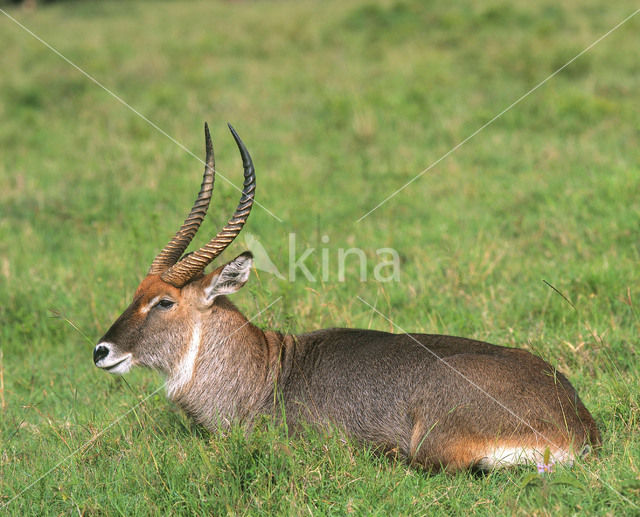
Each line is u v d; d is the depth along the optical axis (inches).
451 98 1224.8
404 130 1117.1
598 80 1234.6
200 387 449.1
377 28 1668.3
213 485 385.1
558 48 1358.3
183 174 975.6
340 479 385.1
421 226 801.6
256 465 393.1
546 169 906.1
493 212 812.0
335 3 1988.2
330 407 423.5
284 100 1282.0
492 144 1028.5
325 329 473.4
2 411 517.3
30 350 627.8
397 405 406.9
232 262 433.1
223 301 455.2
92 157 1069.1
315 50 1590.8
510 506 349.7
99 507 380.5
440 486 378.6
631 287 591.2
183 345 446.3
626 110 1086.4
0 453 462.0
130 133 1161.4
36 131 1196.5
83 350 626.8
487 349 416.5
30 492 404.2
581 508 344.8
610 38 1435.8
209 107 1264.8
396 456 409.1
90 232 842.8
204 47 1636.3
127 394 533.0
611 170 863.7
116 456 436.1
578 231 716.0
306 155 1047.0
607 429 429.1
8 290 697.0
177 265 439.2
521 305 595.8
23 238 814.5
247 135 1137.4
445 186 902.4
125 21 2106.3
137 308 439.8
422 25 1654.8
